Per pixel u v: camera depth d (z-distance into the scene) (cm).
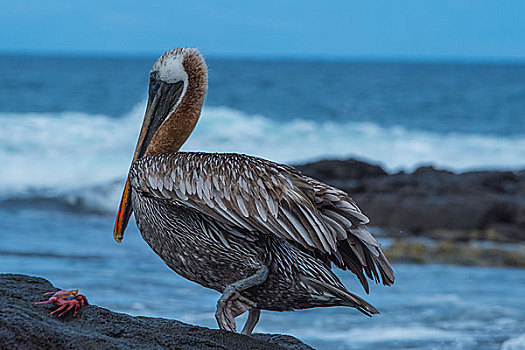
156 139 601
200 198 493
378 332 934
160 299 1020
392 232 1858
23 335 409
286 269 498
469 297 1159
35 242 1458
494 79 10150
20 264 1221
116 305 966
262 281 497
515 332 949
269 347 471
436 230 1869
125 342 427
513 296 1177
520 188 2108
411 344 881
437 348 868
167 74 611
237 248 502
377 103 5984
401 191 1975
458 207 1888
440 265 1528
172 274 1207
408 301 1120
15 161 2611
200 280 531
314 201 487
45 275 1138
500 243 1800
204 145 3344
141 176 523
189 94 607
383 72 12525
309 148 3397
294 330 936
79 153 2770
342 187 2012
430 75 11388
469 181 2053
